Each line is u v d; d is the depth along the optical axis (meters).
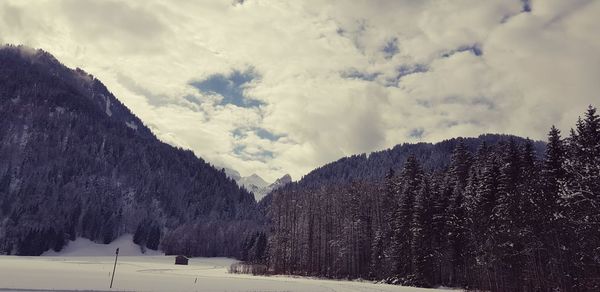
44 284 48.41
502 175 59.19
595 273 46.28
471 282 67.00
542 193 54.28
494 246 59.66
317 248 111.00
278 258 118.50
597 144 46.16
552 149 55.50
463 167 86.06
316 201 118.00
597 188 44.38
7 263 99.88
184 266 145.12
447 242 71.19
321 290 58.25
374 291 58.16
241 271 114.88
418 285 70.44
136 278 68.94
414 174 89.12
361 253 97.25
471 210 65.69
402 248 76.50
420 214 72.44
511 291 57.94
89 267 103.69
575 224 48.41
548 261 53.56
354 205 102.44
